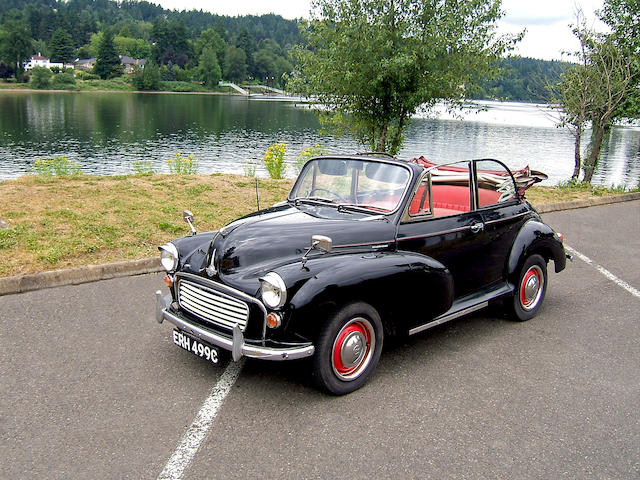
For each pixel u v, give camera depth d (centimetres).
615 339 523
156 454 326
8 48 16588
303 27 1405
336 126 1552
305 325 370
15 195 912
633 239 951
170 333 499
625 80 1548
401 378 431
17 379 407
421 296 425
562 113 1755
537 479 314
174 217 863
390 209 458
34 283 591
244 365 446
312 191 513
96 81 17975
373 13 1304
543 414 384
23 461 315
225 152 4344
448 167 488
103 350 460
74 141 4881
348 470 316
